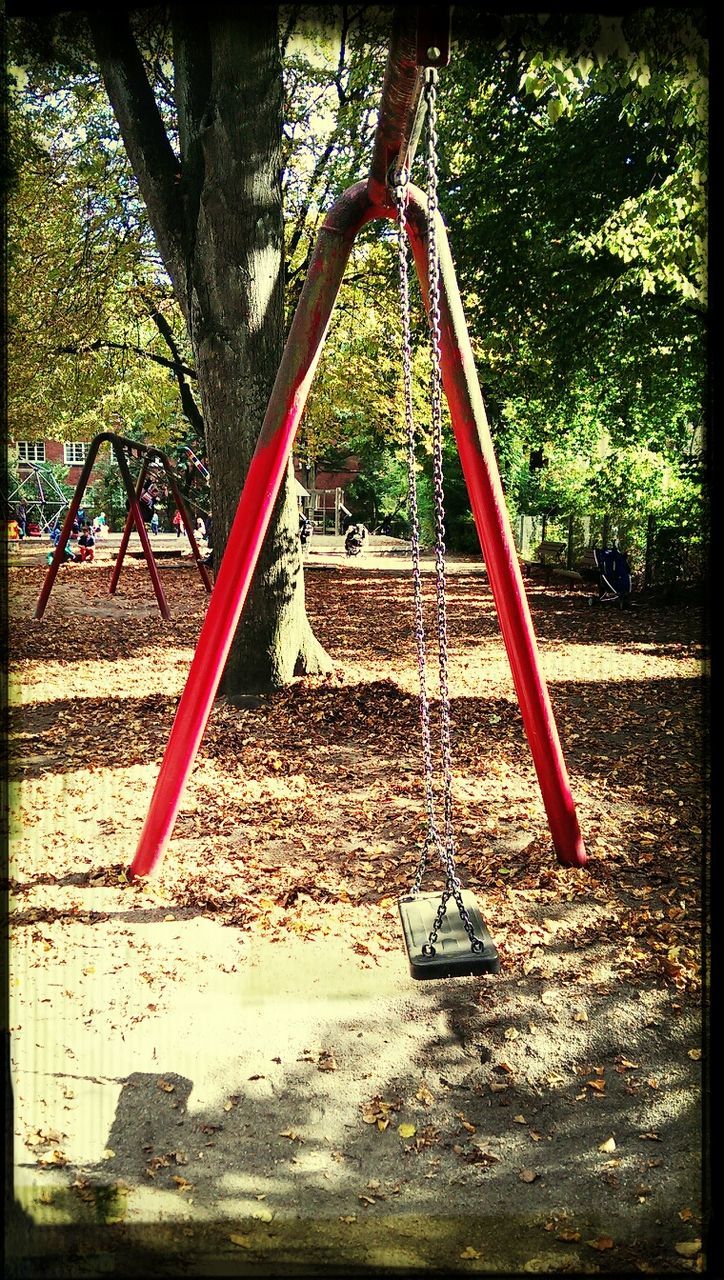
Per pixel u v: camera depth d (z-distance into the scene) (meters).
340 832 6.04
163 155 8.23
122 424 25.45
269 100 7.89
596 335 14.99
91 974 4.28
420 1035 3.91
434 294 4.33
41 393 17.64
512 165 14.02
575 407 18.62
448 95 13.51
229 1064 3.71
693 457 15.33
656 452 17.78
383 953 4.55
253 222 8.09
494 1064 3.76
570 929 4.68
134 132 8.12
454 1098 3.60
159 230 8.35
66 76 10.62
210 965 4.41
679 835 5.86
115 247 14.33
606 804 6.47
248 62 7.68
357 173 15.53
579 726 8.52
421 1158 3.32
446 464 28.23
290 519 8.96
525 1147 3.36
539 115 13.50
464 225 14.72
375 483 42.56
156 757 7.55
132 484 14.67
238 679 8.93
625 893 5.07
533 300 14.94
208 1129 3.40
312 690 8.96
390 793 6.74
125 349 19.97
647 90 7.65
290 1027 3.94
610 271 13.95
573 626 14.34
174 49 7.99
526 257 14.51
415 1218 3.01
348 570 23.94
